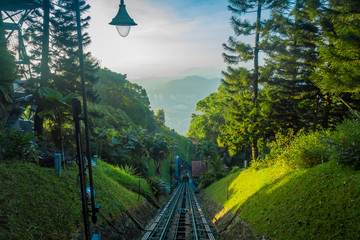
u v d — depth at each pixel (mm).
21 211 7816
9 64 14039
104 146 34906
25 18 20562
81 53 7270
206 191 36438
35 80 19750
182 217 20125
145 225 15875
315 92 21016
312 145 11883
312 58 20812
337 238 6395
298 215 8516
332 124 21922
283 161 14508
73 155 16156
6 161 10234
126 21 7762
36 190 9375
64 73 22156
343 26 11391
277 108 22281
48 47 20719
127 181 22812
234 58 25031
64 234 8312
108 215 11695
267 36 24219
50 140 20938
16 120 19531
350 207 6941
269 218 10023
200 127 69250
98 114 27219
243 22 23812
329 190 8305
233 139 24594
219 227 15531
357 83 10641
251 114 22312
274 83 23031
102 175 17031
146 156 44625
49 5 19953
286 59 23359
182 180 90750
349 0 11891
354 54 11172
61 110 14672
